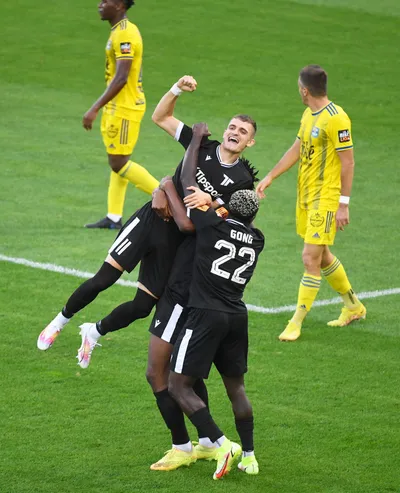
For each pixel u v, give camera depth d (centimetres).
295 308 2525
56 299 2484
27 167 3931
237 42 6444
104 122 3125
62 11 6850
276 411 1884
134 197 3662
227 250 1554
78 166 4000
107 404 1889
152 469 1622
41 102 5066
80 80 5538
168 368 1638
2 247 2927
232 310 1573
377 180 4025
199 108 5075
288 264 2917
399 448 1728
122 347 2212
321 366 2133
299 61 6134
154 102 5178
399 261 2998
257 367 2116
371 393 1988
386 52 6456
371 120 5069
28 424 1781
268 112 5097
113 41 3077
